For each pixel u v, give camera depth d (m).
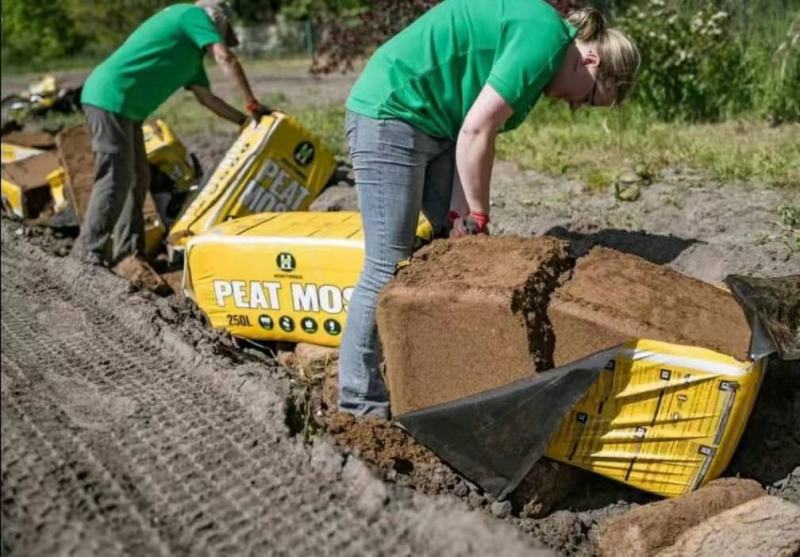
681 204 5.65
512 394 3.20
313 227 4.56
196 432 3.22
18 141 8.54
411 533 2.63
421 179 3.57
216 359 3.84
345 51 11.30
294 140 6.30
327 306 4.36
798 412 3.65
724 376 3.08
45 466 2.96
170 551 2.54
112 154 5.92
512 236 3.56
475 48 3.32
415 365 3.34
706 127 7.70
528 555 2.49
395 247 3.58
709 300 3.33
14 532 2.59
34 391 3.63
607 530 3.22
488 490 3.36
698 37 8.19
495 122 3.25
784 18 8.29
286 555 2.54
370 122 3.46
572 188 6.36
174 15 6.08
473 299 3.17
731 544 3.02
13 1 33.41
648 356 3.14
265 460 3.03
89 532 2.61
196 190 6.52
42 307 4.92
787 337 3.21
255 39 28.03
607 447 3.28
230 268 4.55
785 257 4.60
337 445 3.13
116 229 6.36
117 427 3.26
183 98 15.14
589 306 3.22
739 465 3.60
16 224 7.49
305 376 4.20
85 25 34.12
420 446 3.43
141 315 4.45
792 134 6.89
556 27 3.25
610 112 8.30
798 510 3.07
